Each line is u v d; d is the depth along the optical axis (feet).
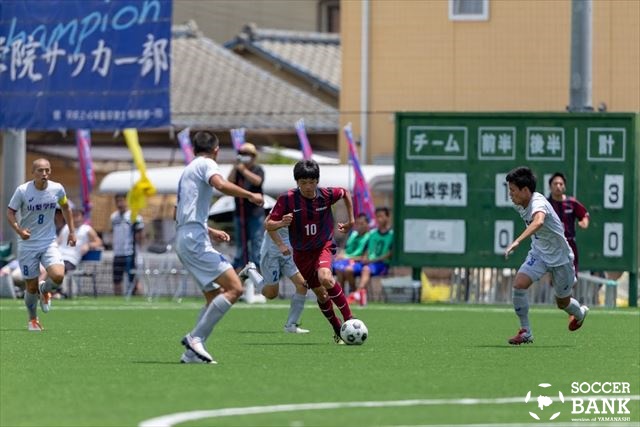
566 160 201.87
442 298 211.82
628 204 200.75
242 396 82.07
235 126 333.83
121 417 73.72
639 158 200.54
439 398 81.56
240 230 191.52
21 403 79.25
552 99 270.87
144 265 219.41
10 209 137.80
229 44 381.60
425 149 204.23
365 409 76.59
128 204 236.22
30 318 139.23
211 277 99.25
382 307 188.75
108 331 137.59
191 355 101.30
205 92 345.72
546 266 120.06
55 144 321.32
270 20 411.13
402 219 204.33
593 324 152.76
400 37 278.46
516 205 117.91
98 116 205.67
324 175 253.85
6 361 104.01
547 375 94.63
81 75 206.59
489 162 203.21
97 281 228.84
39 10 208.95
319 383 88.79
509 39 272.31
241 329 140.87
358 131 284.00
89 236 211.61
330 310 120.88
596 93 269.64
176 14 401.70
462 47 274.57
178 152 323.16
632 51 268.62
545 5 270.05
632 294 199.93
